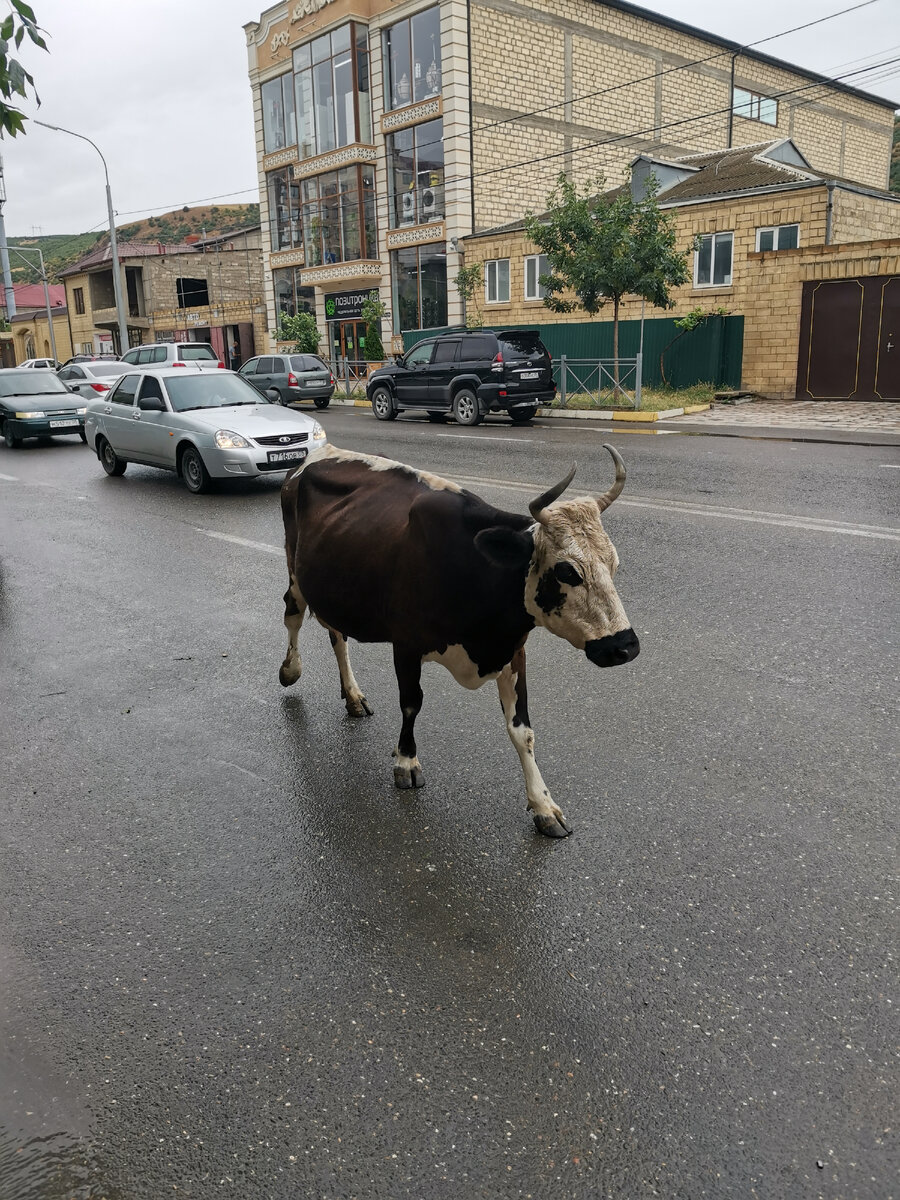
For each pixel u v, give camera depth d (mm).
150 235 135375
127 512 11430
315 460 4945
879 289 20484
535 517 3471
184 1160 2439
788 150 27906
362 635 4508
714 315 22891
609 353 25250
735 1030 2812
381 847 3926
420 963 3178
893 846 3758
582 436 16828
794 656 5848
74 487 13484
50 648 6609
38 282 80250
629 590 7328
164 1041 2861
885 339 20641
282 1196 2324
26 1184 2385
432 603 3902
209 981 3125
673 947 3201
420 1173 2369
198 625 7031
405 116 31250
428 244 31656
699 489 11195
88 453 17453
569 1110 2545
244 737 5070
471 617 3775
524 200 32031
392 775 4559
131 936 3383
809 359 21812
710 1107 2539
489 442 16219
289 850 3930
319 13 33188
